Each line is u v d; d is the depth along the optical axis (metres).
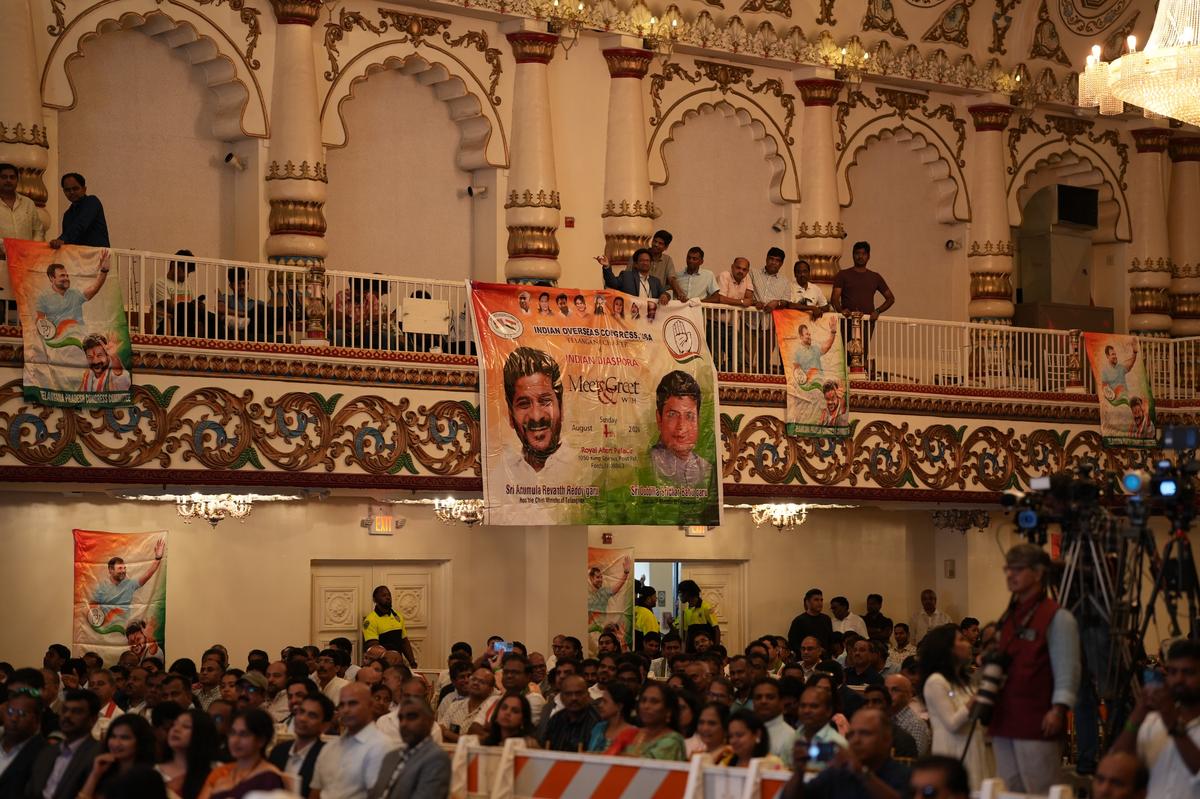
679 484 21.59
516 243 23.55
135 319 19.91
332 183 23.05
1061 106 28.55
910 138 27.59
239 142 22.22
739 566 26.08
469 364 20.64
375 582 22.88
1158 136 29.31
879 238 27.52
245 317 19.34
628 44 24.25
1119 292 29.38
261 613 21.83
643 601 24.62
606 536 24.44
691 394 21.78
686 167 25.77
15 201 19.30
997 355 26.69
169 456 18.53
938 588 27.55
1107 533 11.09
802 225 26.25
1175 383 26.75
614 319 21.39
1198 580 11.53
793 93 26.41
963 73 27.52
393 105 23.56
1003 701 10.11
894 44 26.95
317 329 19.77
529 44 23.67
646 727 12.02
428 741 11.23
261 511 21.91
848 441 23.48
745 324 23.06
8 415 17.56
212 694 17.16
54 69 20.39
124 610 20.83
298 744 11.71
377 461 19.98
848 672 17.36
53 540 20.44
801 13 26.02
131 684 16.55
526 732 12.73
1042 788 9.95
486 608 23.39
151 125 21.84
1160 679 9.65
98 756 11.05
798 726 12.91
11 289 17.75
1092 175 29.22
